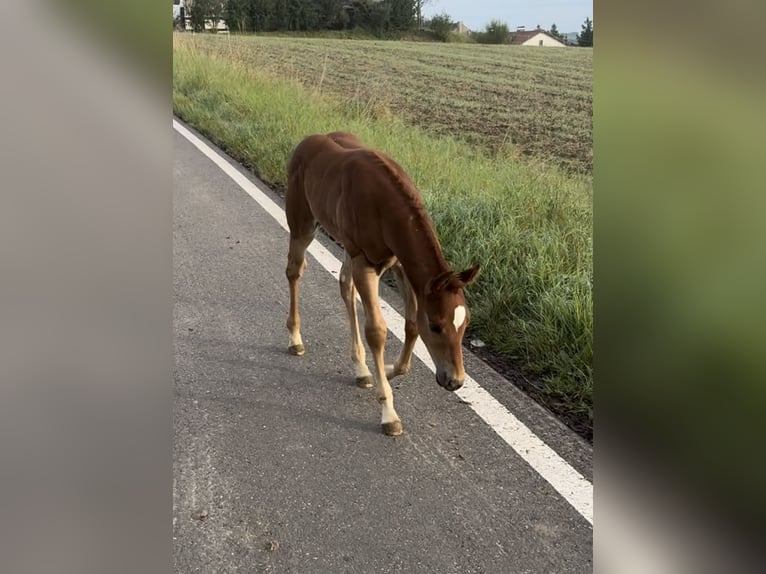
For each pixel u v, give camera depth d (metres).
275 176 7.67
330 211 3.59
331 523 2.66
